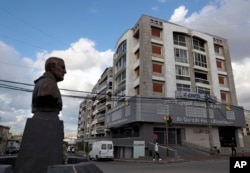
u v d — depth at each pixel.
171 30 36.72
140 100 30.62
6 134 55.50
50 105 6.05
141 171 13.09
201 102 34.16
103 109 55.12
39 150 5.56
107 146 26.81
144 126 30.39
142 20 34.81
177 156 23.36
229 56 41.75
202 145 33.72
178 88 34.41
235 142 37.81
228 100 39.28
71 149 65.50
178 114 31.97
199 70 37.69
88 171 4.72
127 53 37.31
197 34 39.28
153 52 34.47
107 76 53.03
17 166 5.41
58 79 6.46
